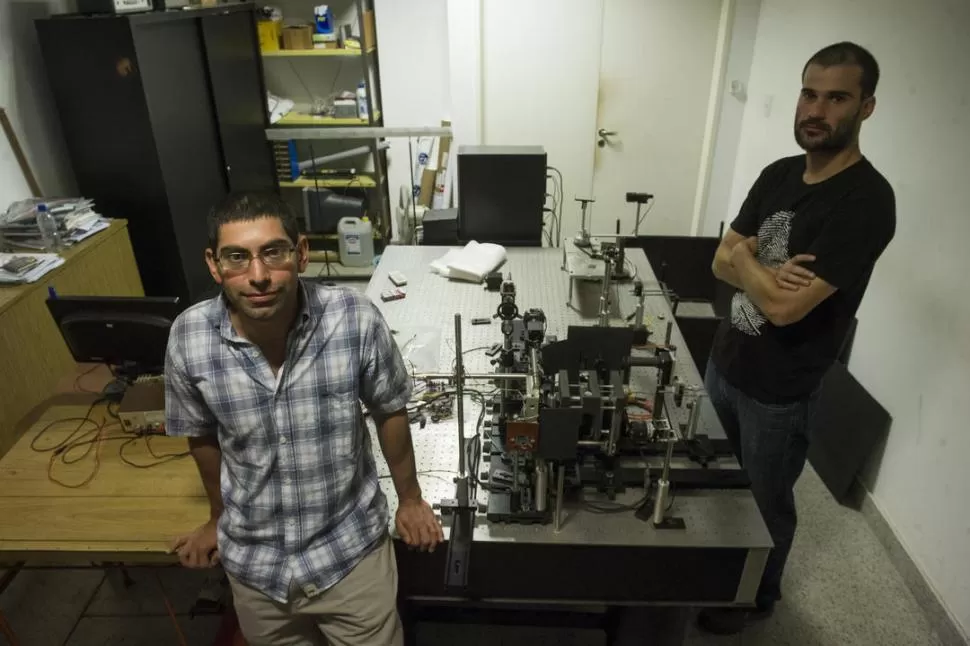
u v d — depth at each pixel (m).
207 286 3.46
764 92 3.64
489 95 4.09
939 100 2.09
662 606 1.64
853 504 2.56
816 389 1.79
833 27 2.83
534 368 1.47
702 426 1.77
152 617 2.14
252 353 1.22
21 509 1.58
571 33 3.89
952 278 2.02
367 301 1.33
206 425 1.35
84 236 2.72
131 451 1.76
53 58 2.73
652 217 4.49
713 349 2.01
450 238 3.36
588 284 2.52
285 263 1.17
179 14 2.97
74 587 2.25
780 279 1.61
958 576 1.99
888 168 2.38
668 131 4.19
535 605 1.87
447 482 1.63
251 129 3.84
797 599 2.19
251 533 1.35
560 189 4.29
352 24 4.03
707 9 3.82
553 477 1.53
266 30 3.85
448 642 2.06
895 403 2.33
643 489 1.58
